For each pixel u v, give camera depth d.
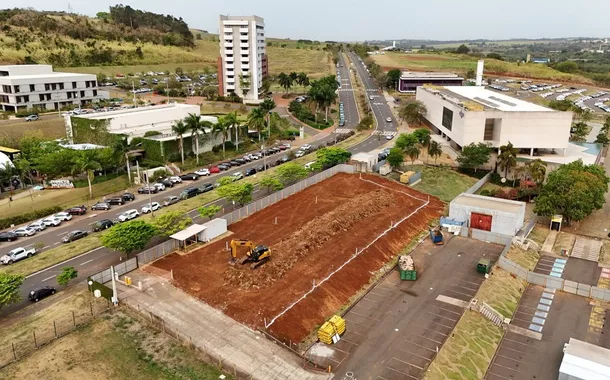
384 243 68.00
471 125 109.06
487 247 69.19
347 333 48.38
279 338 46.66
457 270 62.00
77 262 62.06
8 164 91.38
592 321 51.41
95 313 49.94
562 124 106.06
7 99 152.50
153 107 135.50
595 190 75.62
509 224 71.31
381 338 47.53
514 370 43.56
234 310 50.59
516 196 88.81
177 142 111.56
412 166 108.69
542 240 73.12
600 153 112.56
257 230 71.44
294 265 60.19
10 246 68.25
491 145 108.19
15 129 128.25
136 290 54.34
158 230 62.53
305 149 123.12
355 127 156.25
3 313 50.41
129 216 76.19
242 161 112.81
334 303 53.47
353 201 83.19
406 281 59.12
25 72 169.88
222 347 44.91
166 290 54.47
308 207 81.88
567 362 41.09
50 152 102.31
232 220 74.62
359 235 69.81
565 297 56.38
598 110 194.50
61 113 146.88
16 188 95.69
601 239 73.31
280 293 53.84
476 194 90.31
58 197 88.94
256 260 58.84
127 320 48.88
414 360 44.12
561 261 66.31
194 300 52.50
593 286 58.34
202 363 42.66
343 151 104.44
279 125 147.00
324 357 44.50
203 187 91.62
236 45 199.25
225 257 62.06
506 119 106.19
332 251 64.31
